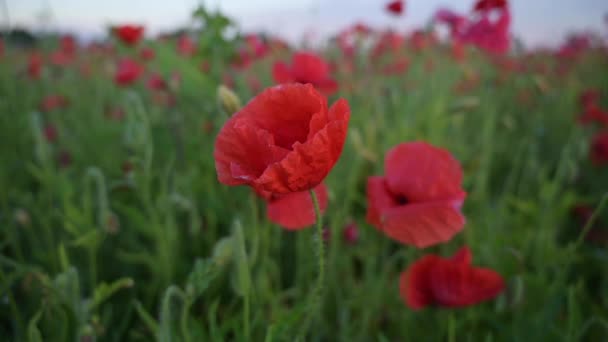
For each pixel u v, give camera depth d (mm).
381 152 832
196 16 958
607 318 625
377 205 460
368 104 991
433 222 446
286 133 385
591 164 1118
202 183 764
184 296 441
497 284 503
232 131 369
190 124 1048
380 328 627
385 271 598
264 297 563
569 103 1506
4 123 1108
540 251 651
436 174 451
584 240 802
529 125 1387
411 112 1022
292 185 362
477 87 1434
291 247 699
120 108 1228
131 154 850
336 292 629
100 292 480
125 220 723
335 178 728
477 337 609
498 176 1078
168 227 619
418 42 1433
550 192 710
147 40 1096
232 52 977
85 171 871
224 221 716
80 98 1450
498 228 706
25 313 578
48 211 698
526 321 597
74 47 1896
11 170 924
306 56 705
